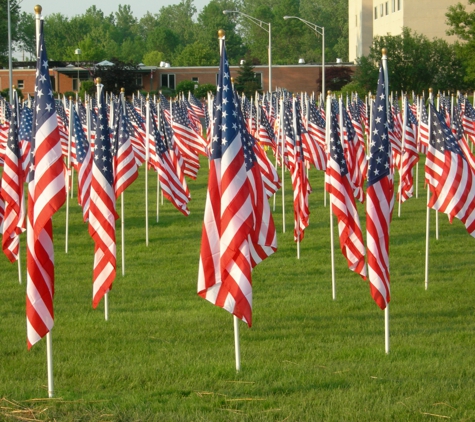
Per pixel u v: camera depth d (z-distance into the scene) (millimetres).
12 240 16141
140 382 10203
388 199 11375
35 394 9695
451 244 20125
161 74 88562
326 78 84562
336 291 15344
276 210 26359
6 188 15766
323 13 154375
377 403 9219
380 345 11695
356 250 14531
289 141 20188
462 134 26188
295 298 14797
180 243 21047
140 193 31688
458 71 59469
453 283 15844
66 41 156000
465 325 12836
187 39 170500
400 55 59969
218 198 10695
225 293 10625
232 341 12102
